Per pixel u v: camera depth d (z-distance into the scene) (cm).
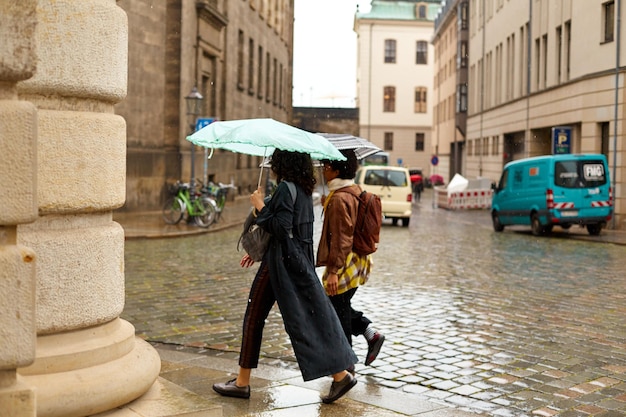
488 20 4853
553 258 1619
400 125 9056
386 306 998
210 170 3378
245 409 546
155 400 481
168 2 2736
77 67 459
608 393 612
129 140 2512
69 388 439
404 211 2648
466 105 5725
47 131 451
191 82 2908
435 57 7938
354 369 663
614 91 2611
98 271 470
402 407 557
